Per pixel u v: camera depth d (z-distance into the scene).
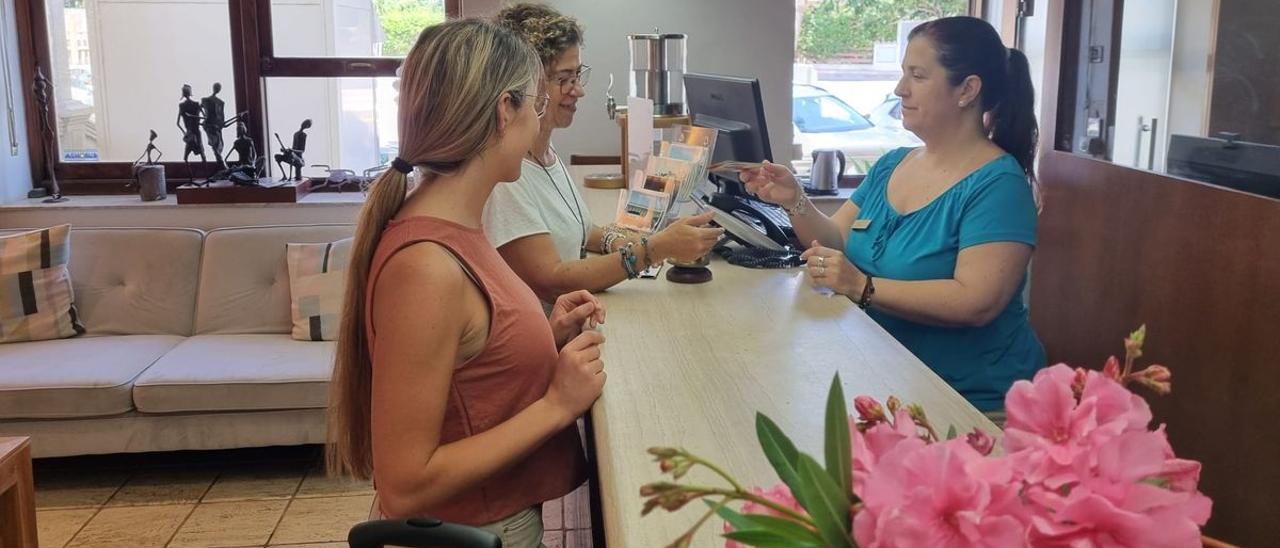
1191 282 2.46
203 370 3.45
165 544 3.10
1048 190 3.40
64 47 4.73
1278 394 2.09
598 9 4.42
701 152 2.19
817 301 1.91
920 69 2.07
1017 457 0.67
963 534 0.62
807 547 0.68
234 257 3.99
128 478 3.57
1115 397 0.69
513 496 1.53
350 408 1.50
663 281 2.11
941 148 2.12
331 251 3.90
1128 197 2.82
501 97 1.40
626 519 1.05
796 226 2.31
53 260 3.85
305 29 4.73
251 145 4.63
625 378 1.48
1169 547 0.62
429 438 1.34
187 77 4.78
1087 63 3.24
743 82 2.46
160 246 4.00
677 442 1.23
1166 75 2.76
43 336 3.80
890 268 2.14
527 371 1.46
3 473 2.47
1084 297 3.11
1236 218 2.26
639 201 2.25
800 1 4.74
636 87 3.22
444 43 1.39
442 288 1.33
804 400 1.37
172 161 4.86
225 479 3.57
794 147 4.59
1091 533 0.64
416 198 1.42
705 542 1.00
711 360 1.56
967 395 2.07
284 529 3.21
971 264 1.97
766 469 1.15
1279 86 2.26
